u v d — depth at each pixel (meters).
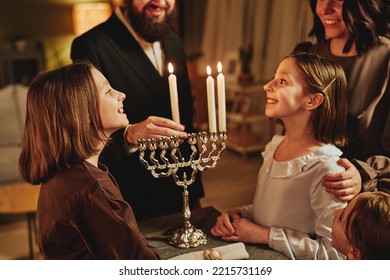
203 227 1.23
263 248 1.09
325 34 1.36
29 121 0.96
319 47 1.37
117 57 1.54
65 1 5.48
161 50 1.67
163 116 1.60
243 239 1.12
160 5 1.50
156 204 1.58
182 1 5.43
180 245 1.11
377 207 0.81
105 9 5.34
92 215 0.92
